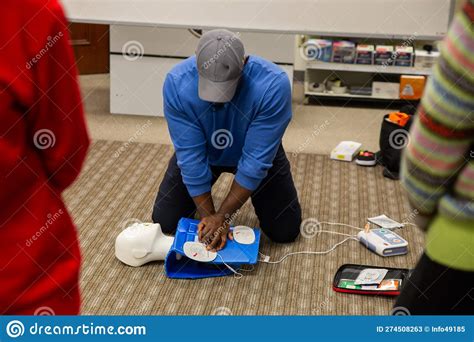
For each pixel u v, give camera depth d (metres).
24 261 1.08
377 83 4.63
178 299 2.46
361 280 2.54
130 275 2.60
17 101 1.00
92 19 3.86
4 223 1.06
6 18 0.97
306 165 3.70
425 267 1.27
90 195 3.25
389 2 3.57
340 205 3.24
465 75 1.04
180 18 3.80
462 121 1.07
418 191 1.17
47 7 1.00
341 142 3.98
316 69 4.79
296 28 3.69
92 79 5.11
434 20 3.56
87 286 2.52
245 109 2.35
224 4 3.73
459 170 1.14
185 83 2.36
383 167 3.68
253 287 2.54
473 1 1.03
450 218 1.18
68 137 1.10
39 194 1.09
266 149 2.41
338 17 3.63
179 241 2.58
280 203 2.75
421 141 1.12
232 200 2.53
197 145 2.46
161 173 3.56
